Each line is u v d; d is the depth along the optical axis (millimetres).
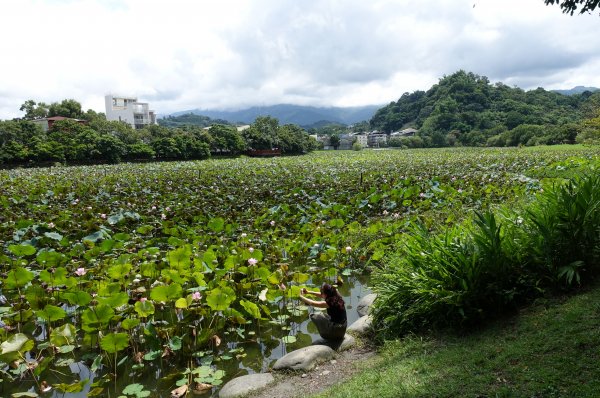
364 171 26875
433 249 5496
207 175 26422
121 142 55594
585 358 3447
